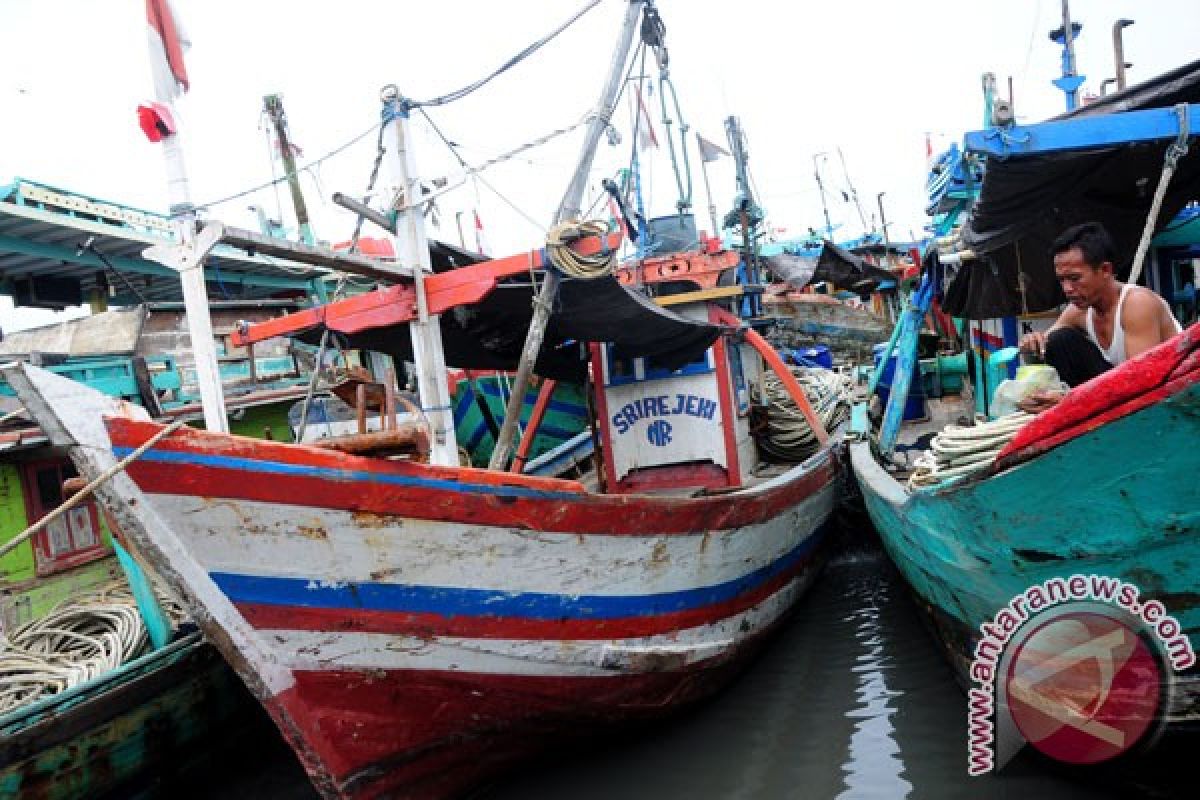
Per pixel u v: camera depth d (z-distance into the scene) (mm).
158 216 11875
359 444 3504
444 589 3902
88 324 10008
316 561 3525
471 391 12148
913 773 4633
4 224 9461
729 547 5602
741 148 13250
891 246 24781
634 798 4742
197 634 5578
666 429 8609
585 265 5059
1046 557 3389
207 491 3207
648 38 7934
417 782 4199
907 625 7086
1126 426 2883
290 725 3695
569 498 4246
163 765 5262
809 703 5758
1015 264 7434
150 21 4438
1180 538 3035
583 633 4496
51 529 7242
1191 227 7652
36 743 4480
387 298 5570
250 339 6109
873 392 9719
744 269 11406
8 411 7168
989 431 3973
